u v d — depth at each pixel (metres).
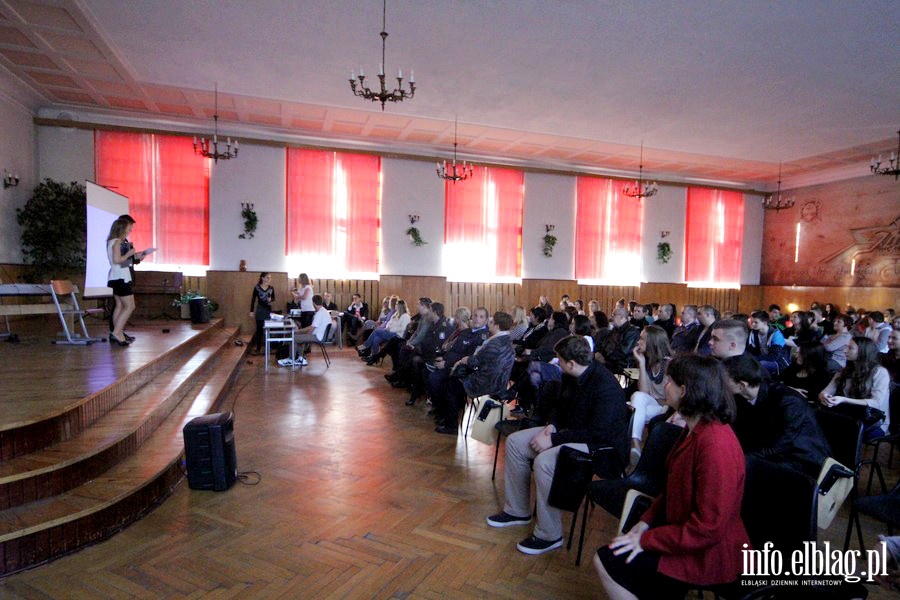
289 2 5.70
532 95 8.44
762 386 2.78
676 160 12.68
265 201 11.20
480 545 2.86
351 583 2.45
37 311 5.94
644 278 14.27
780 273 14.83
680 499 1.83
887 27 5.83
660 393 4.02
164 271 9.76
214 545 2.76
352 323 10.84
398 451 4.41
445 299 12.47
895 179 11.95
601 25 6.00
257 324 9.82
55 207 8.95
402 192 12.20
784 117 9.16
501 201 12.98
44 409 3.06
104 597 2.29
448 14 5.86
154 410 3.91
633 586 1.81
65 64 7.67
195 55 7.21
